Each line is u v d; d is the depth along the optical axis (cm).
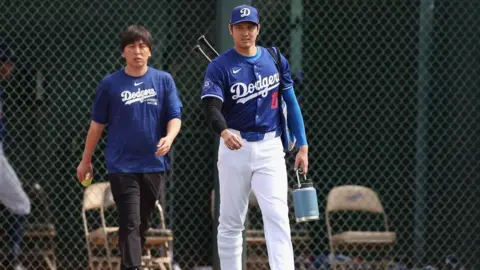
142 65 1877
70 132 2516
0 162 2375
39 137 2494
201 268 2509
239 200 1789
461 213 2569
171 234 2364
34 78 2486
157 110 1894
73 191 2514
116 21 2530
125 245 1845
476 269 2552
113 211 2567
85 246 2512
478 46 2562
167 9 2533
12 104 2472
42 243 2462
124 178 1873
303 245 2552
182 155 2544
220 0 2242
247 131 1752
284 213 1747
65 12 2500
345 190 2505
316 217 1773
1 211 2402
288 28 2566
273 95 1764
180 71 2538
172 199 2538
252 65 1747
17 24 2467
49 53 2498
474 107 2567
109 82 1883
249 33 1734
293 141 1819
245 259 2256
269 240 1739
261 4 2558
